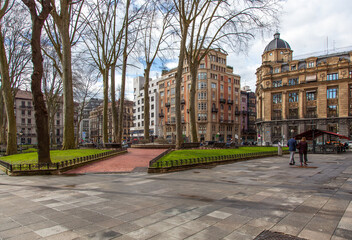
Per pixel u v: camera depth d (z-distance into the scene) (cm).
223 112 7262
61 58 2391
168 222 463
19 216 505
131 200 634
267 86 5719
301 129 5194
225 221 466
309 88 5172
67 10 2125
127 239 384
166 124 7700
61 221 473
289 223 453
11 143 2209
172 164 1241
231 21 2228
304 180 926
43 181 959
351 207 557
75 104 5669
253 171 1196
